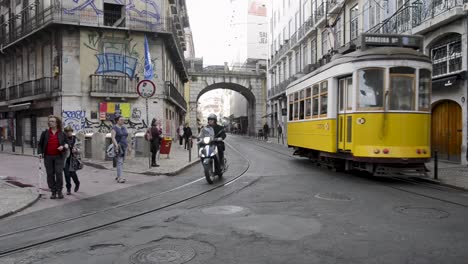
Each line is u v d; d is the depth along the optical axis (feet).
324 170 43.68
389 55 33.60
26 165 52.49
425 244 16.28
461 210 22.57
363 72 34.32
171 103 99.35
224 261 14.57
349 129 35.58
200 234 18.22
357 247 15.97
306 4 116.78
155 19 82.33
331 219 20.61
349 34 84.12
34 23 84.69
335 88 38.24
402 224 19.47
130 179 37.73
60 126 28.76
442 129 53.52
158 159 55.83
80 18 77.41
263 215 21.75
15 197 27.68
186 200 26.89
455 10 46.16
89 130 77.61
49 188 29.63
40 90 83.35
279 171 42.93
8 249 16.60
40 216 22.84
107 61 79.30
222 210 23.25
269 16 172.76
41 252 16.15
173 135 107.96
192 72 170.71
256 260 14.64
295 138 52.65
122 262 14.74
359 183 33.32
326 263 14.23
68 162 29.81
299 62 124.88
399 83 33.53
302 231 18.40
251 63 209.97
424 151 33.37
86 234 18.76
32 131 91.56
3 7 106.52
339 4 86.33
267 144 106.83
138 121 80.84
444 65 51.98
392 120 33.12
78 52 77.56
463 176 36.42
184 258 14.98
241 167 47.60
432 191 29.35
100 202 26.73
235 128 279.28
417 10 54.95
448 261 14.32
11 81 101.30
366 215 21.43
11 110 93.91
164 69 84.74
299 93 51.01
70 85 77.00
